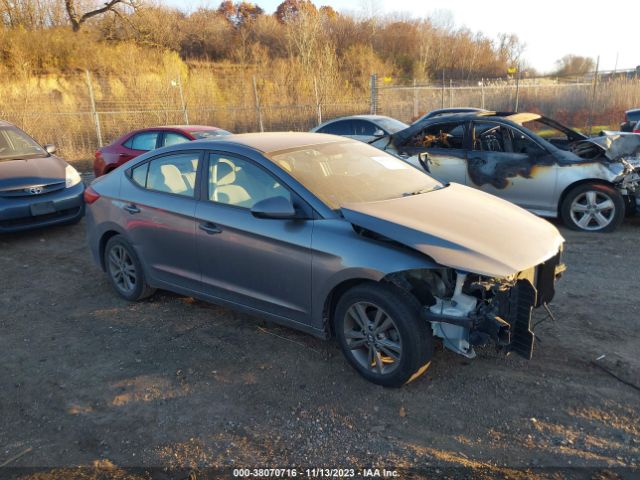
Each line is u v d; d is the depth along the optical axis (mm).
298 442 3035
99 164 10906
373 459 2869
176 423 3250
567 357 3777
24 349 4289
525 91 21969
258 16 43344
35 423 3305
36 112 18344
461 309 3184
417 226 3408
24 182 7422
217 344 4227
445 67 45344
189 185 4453
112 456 2973
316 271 3590
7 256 6930
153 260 4766
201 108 20281
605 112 19703
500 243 3373
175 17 39250
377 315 3430
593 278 5297
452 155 7691
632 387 3400
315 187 3844
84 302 5238
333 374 3717
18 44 26125
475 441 2980
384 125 12320
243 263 4031
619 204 6801
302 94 23406
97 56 28422
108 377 3809
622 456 2807
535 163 7102
